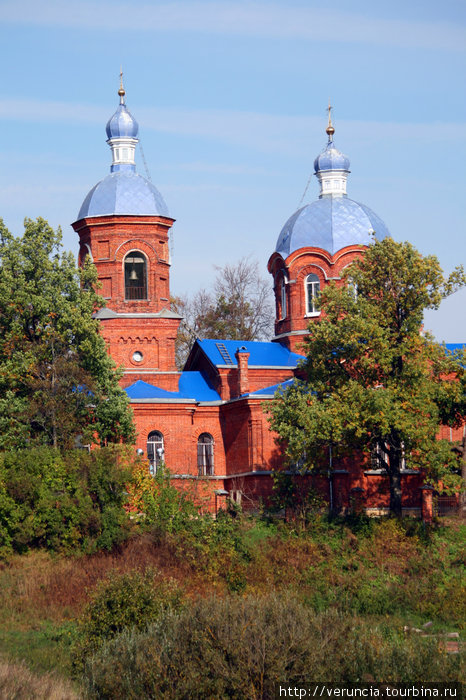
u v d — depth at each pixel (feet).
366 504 210.18
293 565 171.73
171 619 124.36
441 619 155.84
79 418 199.11
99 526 177.99
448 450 180.96
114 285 226.79
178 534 177.37
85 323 201.36
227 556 169.99
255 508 206.18
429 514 197.26
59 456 186.09
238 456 219.41
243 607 122.62
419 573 172.86
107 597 135.23
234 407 220.23
